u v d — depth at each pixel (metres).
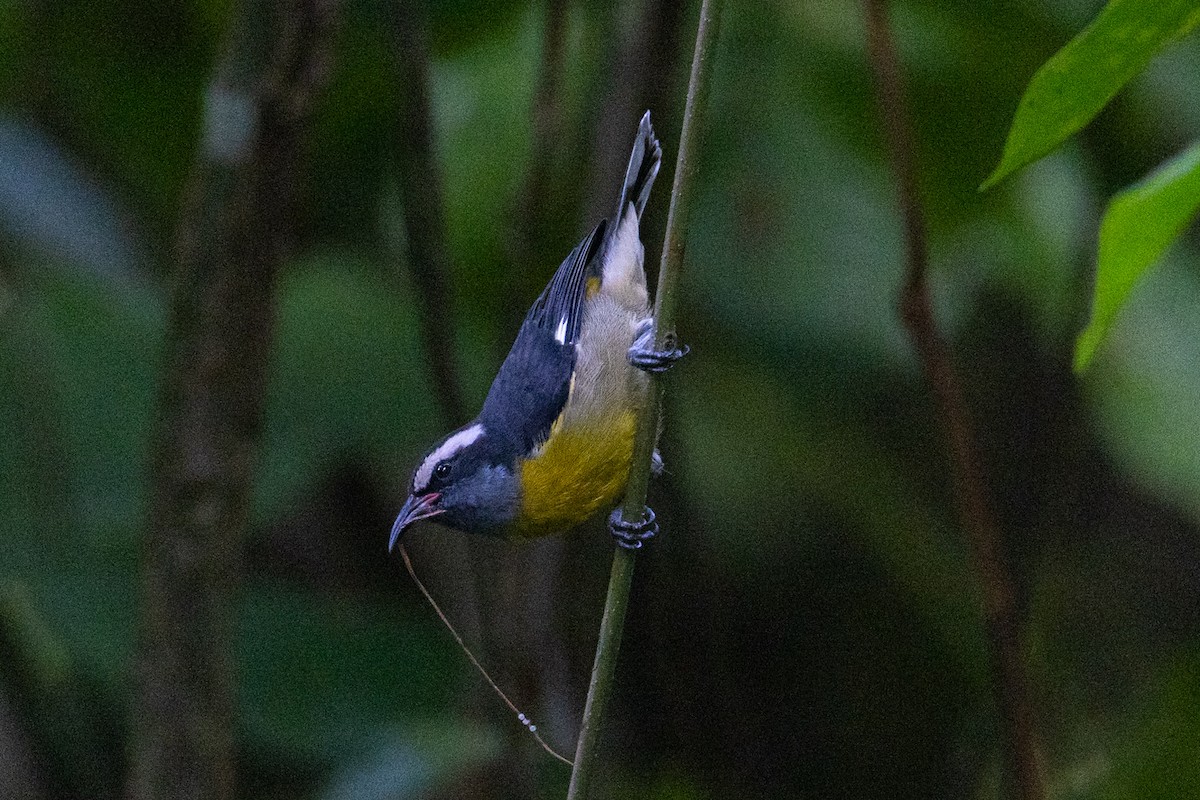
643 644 11.26
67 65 10.61
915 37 10.07
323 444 9.65
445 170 10.12
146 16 10.52
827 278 10.70
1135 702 10.34
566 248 10.71
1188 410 9.61
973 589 11.17
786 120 10.73
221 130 7.50
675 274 6.48
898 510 11.08
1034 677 10.75
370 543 11.30
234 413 7.80
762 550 11.44
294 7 7.29
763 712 11.73
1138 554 12.87
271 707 8.48
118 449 9.19
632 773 11.09
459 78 10.26
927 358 7.80
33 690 9.39
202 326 7.65
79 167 9.87
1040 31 9.75
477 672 9.16
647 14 9.78
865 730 11.86
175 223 10.71
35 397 9.12
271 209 7.61
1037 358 11.84
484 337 10.48
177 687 7.93
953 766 11.62
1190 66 9.84
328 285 10.11
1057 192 10.46
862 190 10.67
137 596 8.80
